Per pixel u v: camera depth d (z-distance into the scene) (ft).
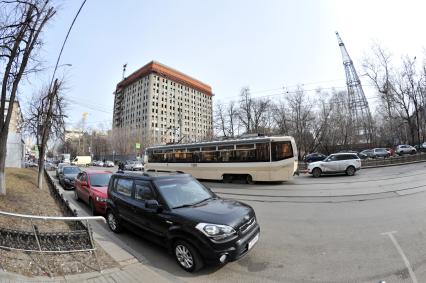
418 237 19.15
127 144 250.37
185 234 15.67
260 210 31.60
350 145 163.53
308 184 53.62
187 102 282.77
